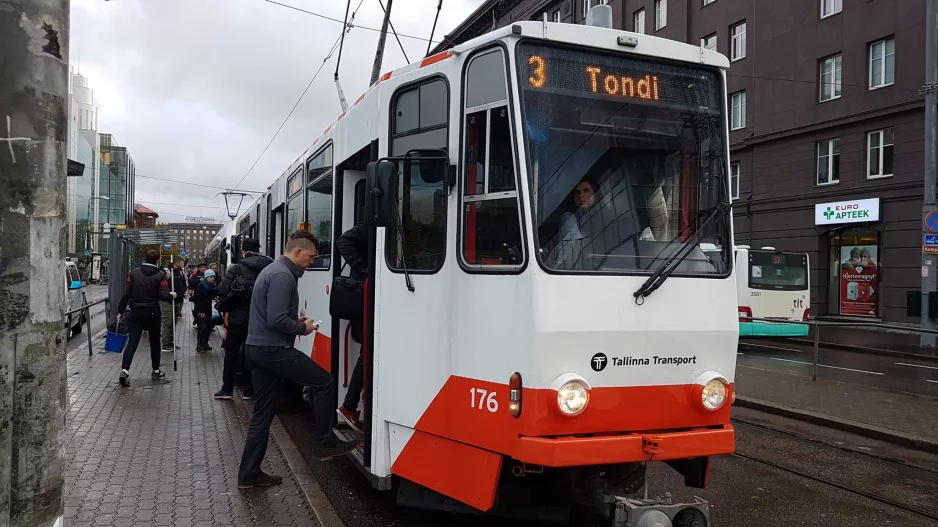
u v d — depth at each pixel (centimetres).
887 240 2348
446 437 428
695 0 3064
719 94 458
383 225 437
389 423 477
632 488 446
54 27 289
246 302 882
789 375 1254
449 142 436
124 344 1038
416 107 471
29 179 280
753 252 1991
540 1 3553
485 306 405
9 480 273
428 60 462
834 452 736
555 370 379
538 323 377
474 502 404
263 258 902
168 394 904
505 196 400
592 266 399
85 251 7806
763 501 573
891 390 1088
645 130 430
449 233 430
